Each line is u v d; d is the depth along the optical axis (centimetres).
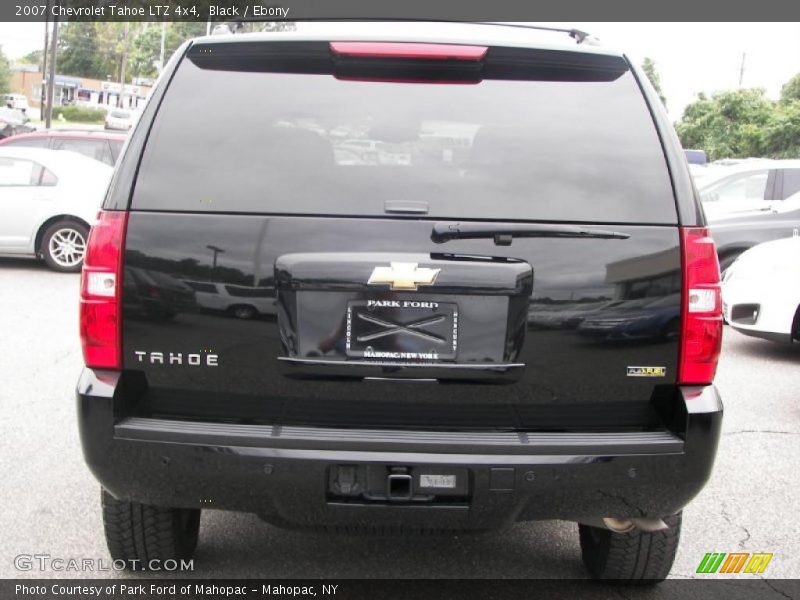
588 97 295
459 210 273
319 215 272
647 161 284
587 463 270
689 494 281
